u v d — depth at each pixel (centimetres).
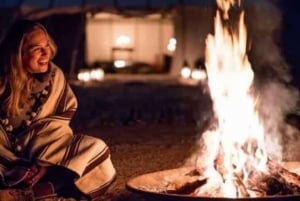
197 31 1335
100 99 896
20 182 319
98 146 330
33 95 329
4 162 322
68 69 1323
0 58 324
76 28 1324
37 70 325
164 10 1352
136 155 488
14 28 327
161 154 488
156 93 970
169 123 658
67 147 326
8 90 324
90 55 1639
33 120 327
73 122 675
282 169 334
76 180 325
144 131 610
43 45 325
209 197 279
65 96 334
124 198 350
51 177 328
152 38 1652
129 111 748
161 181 338
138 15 1360
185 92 966
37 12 1284
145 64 1622
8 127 326
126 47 1653
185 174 340
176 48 1363
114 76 1430
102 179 331
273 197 278
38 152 323
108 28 1644
